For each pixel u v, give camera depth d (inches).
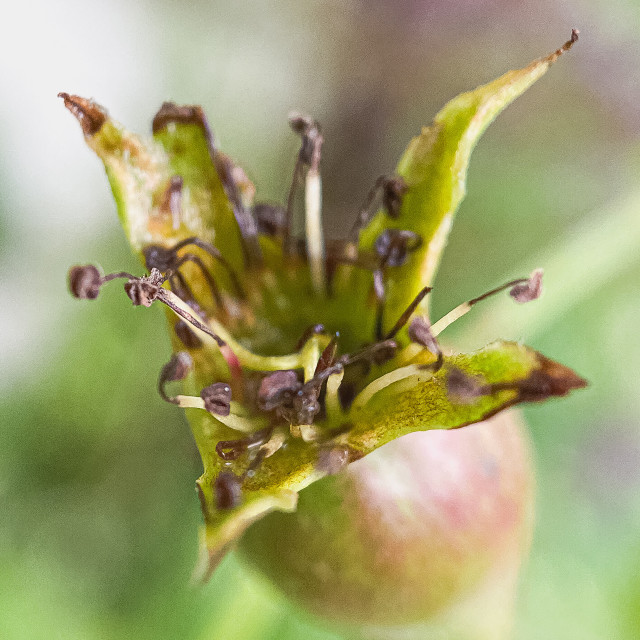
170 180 2.7
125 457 3.5
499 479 2.7
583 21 4.0
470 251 3.5
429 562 2.6
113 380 3.5
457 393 2.5
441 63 4.4
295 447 2.6
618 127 3.8
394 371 2.6
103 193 4.2
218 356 2.7
